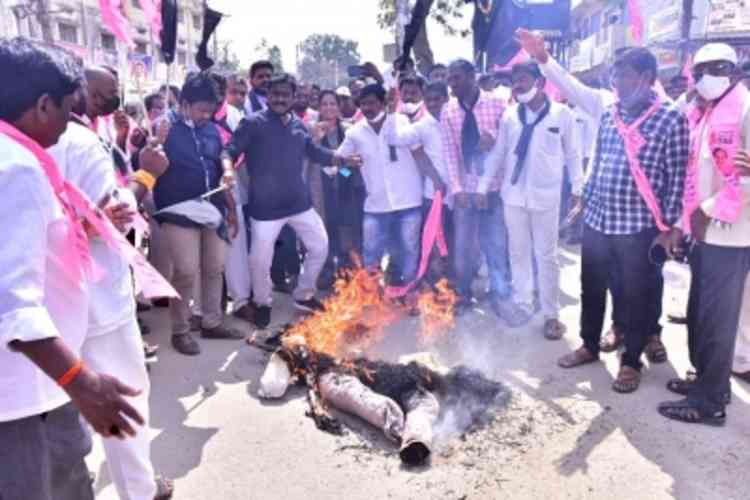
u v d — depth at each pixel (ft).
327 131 21.11
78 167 7.52
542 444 11.12
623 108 12.81
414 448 10.50
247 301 18.47
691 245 12.48
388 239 19.16
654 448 10.90
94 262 7.66
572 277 22.29
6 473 5.54
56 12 65.41
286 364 13.52
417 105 20.36
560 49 37.83
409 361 14.28
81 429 7.50
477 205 17.97
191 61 84.74
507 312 17.83
